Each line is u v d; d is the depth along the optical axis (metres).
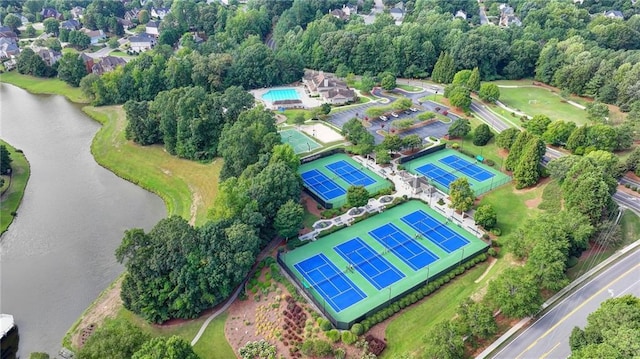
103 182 127.50
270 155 110.56
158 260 77.31
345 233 98.94
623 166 107.44
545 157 124.94
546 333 71.06
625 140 120.50
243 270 81.62
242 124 120.62
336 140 140.38
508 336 70.81
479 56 186.62
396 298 79.75
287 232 92.56
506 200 108.44
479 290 81.62
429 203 108.69
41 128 157.12
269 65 184.50
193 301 78.69
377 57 197.25
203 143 133.88
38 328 80.56
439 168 124.69
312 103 170.62
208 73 175.00
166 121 133.25
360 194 103.44
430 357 63.72
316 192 113.88
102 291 88.38
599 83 161.50
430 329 72.75
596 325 63.72
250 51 183.62
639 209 98.81
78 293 88.25
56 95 186.62
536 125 134.62
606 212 89.12
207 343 75.06
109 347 62.72
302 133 145.12
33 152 141.50
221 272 79.19
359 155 131.62
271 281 85.44
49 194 121.06
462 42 189.88
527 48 188.25
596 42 191.38
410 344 71.81
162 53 193.00
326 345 70.12
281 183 97.12
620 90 152.75
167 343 60.72
